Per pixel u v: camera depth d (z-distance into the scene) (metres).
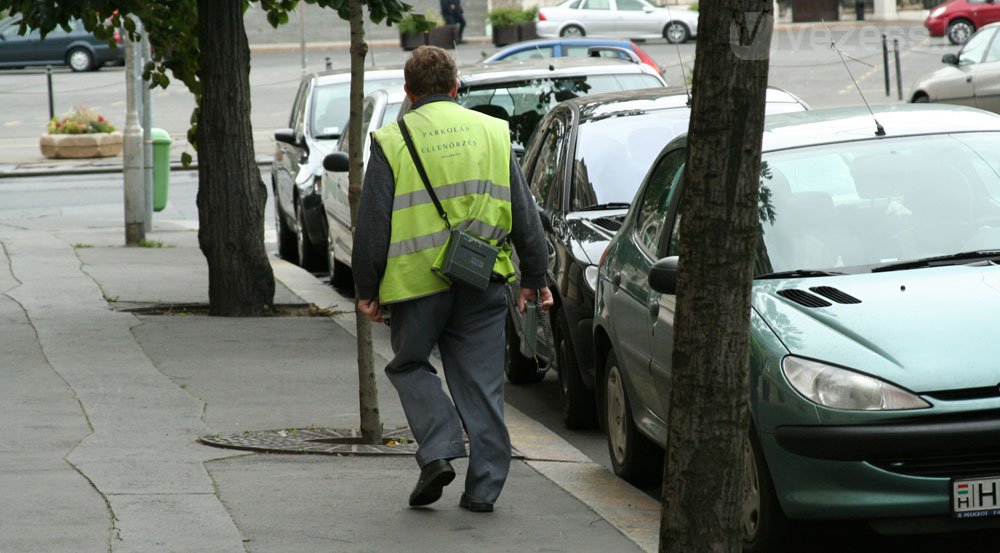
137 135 52.22
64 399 24.78
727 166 11.44
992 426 15.66
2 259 46.72
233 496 18.47
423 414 17.94
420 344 17.91
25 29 35.31
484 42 149.75
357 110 21.59
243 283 35.78
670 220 20.61
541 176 29.70
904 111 21.86
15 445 21.17
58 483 18.75
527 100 36.16
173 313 36.16
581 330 24.78
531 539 16.86
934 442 15.60
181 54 39.16
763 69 11.38
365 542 16.59
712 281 11.58
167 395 25.38
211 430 22.67
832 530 17.75
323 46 155.12
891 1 127.12
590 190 27.91
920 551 17.84
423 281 17.64
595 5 135.00
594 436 25.42
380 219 17.59
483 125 18.02
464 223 17.67
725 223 11.50
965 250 18.64
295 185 49.03
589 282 24.56
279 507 18.02
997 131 20.66
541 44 70.44
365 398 21.95
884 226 18.98
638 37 135.25
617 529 17.41
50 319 34.03
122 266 44.88
